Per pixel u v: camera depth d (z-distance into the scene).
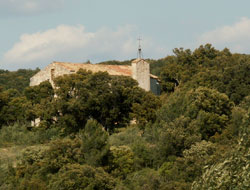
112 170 112.62
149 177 105.12
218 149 108.81
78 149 115.25
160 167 111.38
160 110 145.38
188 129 122.25
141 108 146.50
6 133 147.75
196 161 103.75
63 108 148.25
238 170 46.12
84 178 102.06
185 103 142.88
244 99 158.88
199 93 143.62
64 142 116.00
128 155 115.62
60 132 147.50
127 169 112.62
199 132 127.69
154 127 137.75
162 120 140.50
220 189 45.81
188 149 115.56
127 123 153.12
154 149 118.25
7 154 129.25
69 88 153.12
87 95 149.12
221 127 134.00
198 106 140.25
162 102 159.25
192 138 116.81
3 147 139.12
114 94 151.00
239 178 45.12
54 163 110.81
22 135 146.75
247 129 48.53
